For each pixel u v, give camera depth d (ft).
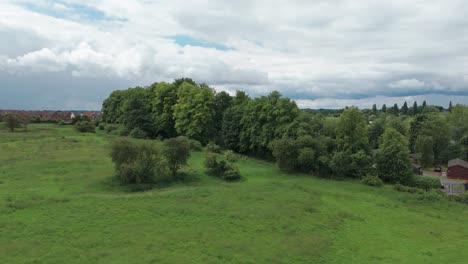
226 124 292.40
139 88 407.03
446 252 101.55
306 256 93.15
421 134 318.04
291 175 206.08
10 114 348.38
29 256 82.23
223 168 186.19
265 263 87.35
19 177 155.22
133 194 140.97
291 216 124.88
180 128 306.35
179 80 366.63
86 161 193.67
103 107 521.65
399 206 153.07
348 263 91.30
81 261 81.15
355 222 125.59
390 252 99.96
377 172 202.18
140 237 97.91
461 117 374.43
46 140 272.10
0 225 99.19
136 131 318.24
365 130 221.25
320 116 306.35
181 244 95.04
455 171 253.65
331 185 184.96
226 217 119.34
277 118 243.60
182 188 155.33
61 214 111.14
